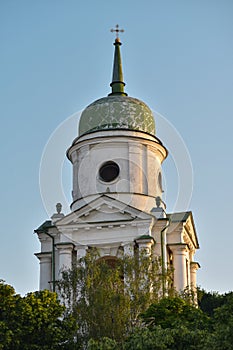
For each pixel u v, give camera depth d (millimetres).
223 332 33344
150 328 39375
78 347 41406
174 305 41250
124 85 60281
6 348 39375
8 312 40562
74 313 43344
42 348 40219
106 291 43312
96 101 57781
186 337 35312
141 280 44688
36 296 42750
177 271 52938
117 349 35688
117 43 61656
